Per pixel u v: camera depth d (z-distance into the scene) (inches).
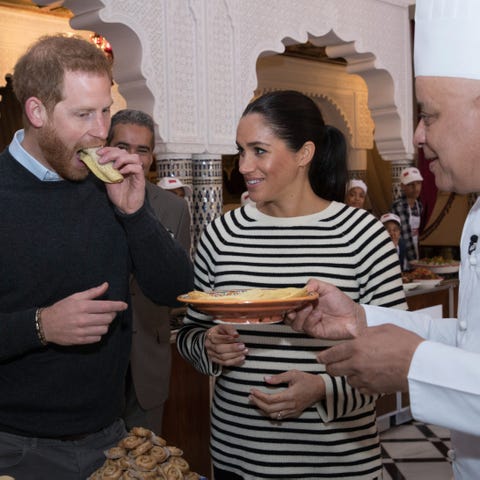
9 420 71.2
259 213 87.0
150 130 131.6
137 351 120.6
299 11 251.9
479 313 58.2
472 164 53.0
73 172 70.3
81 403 72.6
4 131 360.5
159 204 129.9
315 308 67.8
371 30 286.5
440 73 53.1
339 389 77.5
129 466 62.5
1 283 70.5
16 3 295.6
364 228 82.7
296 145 82.0
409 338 53.6
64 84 66.8
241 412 82.3
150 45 204.8
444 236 486.6
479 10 51.4
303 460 80.0
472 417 50.5
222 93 225.6
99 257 73.9
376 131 309.3
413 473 178.9
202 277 89.0
